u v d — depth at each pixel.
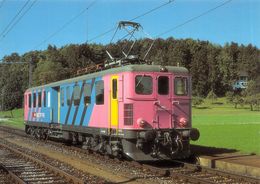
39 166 17.73
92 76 21.00
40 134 32.50
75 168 17.14
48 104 29.23
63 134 26.12
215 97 150.62
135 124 17.50
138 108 17.62
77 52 66.88
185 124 18.28
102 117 19.64
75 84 23.44
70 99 24.33
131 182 13.91
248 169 15.16
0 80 124.88
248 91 136.12
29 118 34.75
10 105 120.19
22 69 124.69
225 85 172.50
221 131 35.31
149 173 15.80
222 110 114.94
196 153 19.55
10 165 18.20
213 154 19.16
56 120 27.75
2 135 39.28
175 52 162.38
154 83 17.92
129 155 17.61
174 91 18.28
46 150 24.70
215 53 175.12
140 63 19.55
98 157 20.69
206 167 15.81
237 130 36.47
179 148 17.89
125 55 20.92
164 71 18.16
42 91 30.88
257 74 155.25
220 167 16.70
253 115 86.81
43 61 106.31
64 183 13.91
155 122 17.78
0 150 25.16
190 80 18.78
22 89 120.44
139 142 17.39
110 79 18.88
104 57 57.97
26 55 128.12
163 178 14.71
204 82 166.75
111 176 15.15
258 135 30.20
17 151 22.91
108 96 19.00
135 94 17.61
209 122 55.75
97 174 15.58
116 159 19.28
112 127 18.61
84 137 23.11
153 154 17.55
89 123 21.23
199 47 171.75
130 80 17.62
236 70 174.38
